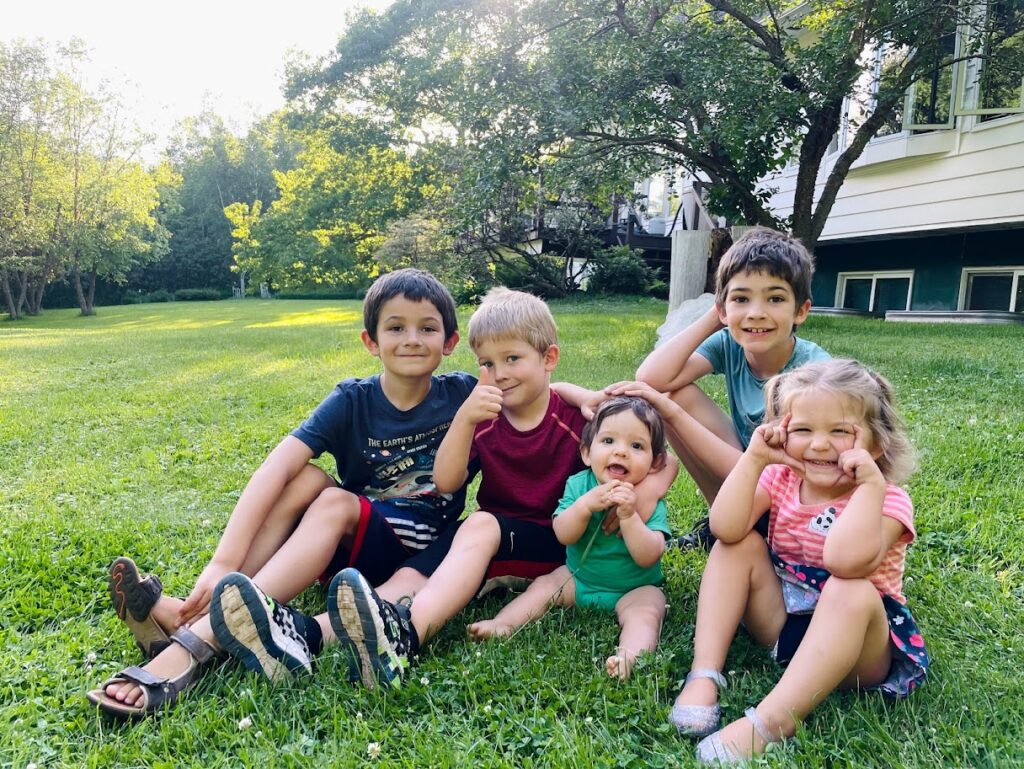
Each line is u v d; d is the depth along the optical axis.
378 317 2.28
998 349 6.75
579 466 2.36
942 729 1.56
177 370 8.12
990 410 4.37
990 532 2.61
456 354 7.89
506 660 1.87
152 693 1.68
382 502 2.34
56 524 3.00
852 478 1.74
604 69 8.56
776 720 1.56
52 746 1.57
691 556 2.55
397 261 18.83
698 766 1.46
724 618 1.83
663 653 1.89
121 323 25.39
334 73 21.97
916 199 10.57
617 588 2.23
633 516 2.10
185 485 3.67
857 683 1.72
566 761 1.47
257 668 1.77
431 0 17.28
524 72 9.14
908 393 4.95
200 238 53.00
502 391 2.28
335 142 24.05
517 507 2.35
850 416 1.78
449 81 15.63
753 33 9.23
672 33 8.44
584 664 1.87
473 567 2.07
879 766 1.46
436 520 2.37
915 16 7.93
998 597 2.17
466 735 1.56
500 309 2.28
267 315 24.56
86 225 32.75
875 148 10.88
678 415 2.35
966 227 9.95
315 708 1.68
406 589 2.10
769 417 1.99
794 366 2.40
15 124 29.20
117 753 1.54
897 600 1.75
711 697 1.68
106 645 2.02
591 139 9.60
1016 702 1.66
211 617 1.72
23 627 2.15
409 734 1.58
